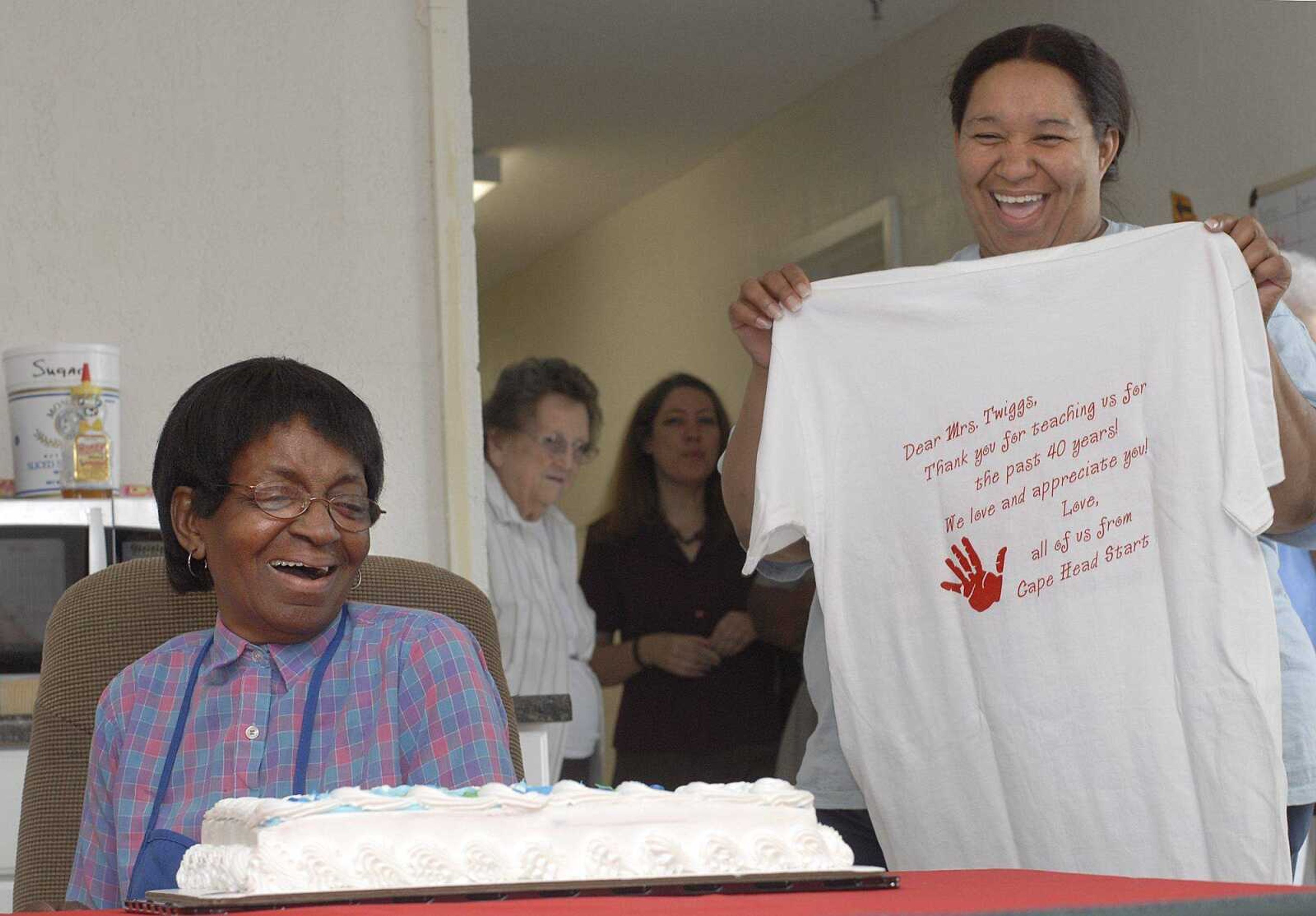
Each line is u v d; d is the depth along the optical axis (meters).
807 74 5.11
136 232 3.01
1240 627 1.75
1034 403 1.87
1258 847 1.74
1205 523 1.78
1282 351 1.95
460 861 1.14
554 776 3.64
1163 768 1.80
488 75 4.99
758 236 5.63
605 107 5.34
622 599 4.24
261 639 1.51
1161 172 4.02
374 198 3.13
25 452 2.70
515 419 3.78
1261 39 3.64
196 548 1.55
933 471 1.91
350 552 1.50
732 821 1.21
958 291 1.91
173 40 3.06
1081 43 1.96
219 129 3.07
